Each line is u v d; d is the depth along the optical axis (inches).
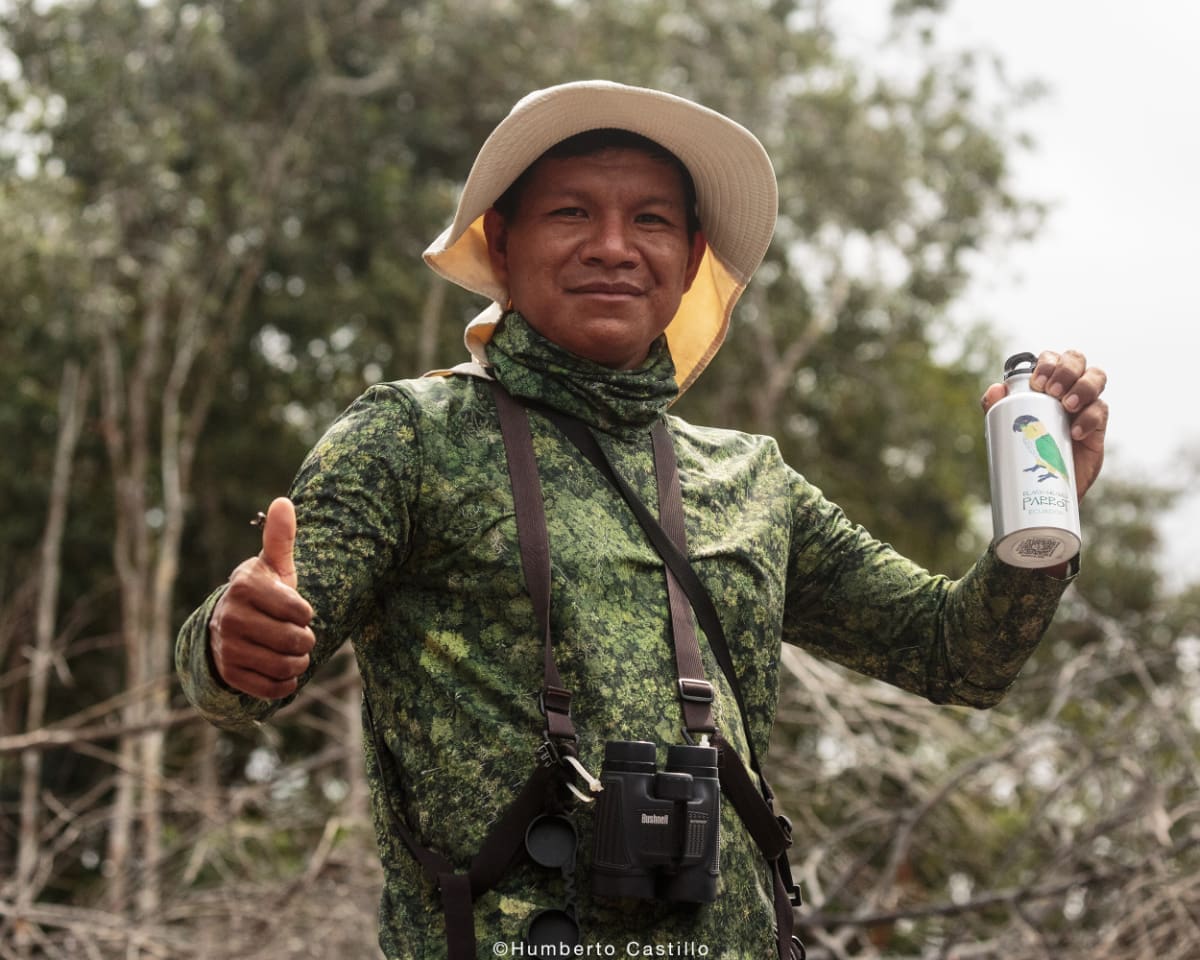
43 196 613.3
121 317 650.8
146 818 418.9
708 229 96.0
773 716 84.4
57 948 288.8
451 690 76.9
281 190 692.1
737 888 77.7
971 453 824.9
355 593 76.6
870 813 297.4
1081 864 273.4
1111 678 306.3
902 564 93.8
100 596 689.6
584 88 84.7
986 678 90.7
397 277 681.0
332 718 510.0
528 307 86.1
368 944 276.5
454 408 81.9
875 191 705.0
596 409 83.8
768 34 728.3
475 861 73.8
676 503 83.5
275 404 740.7
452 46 703.1
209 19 659.4
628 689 77.0
